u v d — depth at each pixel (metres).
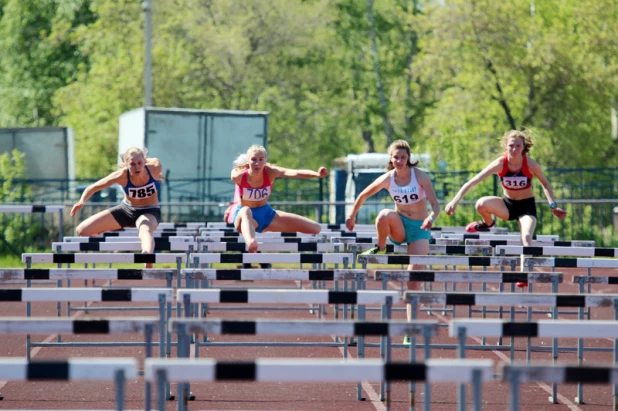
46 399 23.67
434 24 112.31
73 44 152.00
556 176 88.06
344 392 24.88
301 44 143.62
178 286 28.66
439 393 24.84
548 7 114.94
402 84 172.50
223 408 22.77
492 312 42.38
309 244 33.16
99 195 79.31
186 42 137.12
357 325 16.58
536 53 108.25
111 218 36.47
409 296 19.73
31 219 74.12
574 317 41.56
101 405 22.94
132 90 129.75
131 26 136.38
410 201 31.16
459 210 74.06
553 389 23.70
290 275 24.20
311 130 148.75
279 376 13.39
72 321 16.62
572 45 108.50
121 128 87.06
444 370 13.36
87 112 135.25
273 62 144.12
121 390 13.27
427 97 166.88
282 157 147.12
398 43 169.62
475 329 16.41
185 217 77.00
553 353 24.58
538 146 108.38
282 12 140.62
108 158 134.25
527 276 24.28
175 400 23.66
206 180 77.00
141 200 36.50
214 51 135.25
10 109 158.00
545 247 31.98
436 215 30.83
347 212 81.56
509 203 37.00
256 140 78.25
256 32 141.25
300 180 114.50
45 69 160.75
